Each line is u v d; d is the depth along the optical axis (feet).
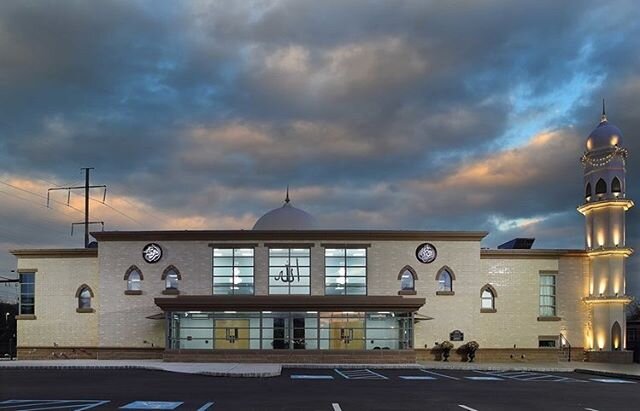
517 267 134.21
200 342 118.93
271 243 128.98
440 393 64.95
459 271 129.80
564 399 61.41
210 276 128.67
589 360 130.31
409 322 119.14
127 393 62.08
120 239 130.52
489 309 131.85
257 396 59.82
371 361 115.24
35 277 134.82
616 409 54.24
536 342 131.95
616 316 128.47
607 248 129.39
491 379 84.89
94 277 134.00
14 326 247.70
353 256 129.59
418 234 129.80
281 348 117.70
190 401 55.36
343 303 117.80
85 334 132.05
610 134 132.26
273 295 123.54
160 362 112.47
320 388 68.59
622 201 128.98
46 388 67.21
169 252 129.59
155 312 128.06
